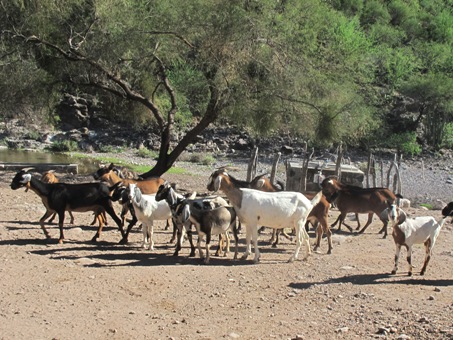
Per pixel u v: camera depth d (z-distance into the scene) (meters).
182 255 13.27
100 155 39.66
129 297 10.22
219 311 9.61
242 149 43.59
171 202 12.87
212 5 21.81
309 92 23.08
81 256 12.77
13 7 21.84
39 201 19.73
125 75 27.03
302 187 20.48
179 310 9.68
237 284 10.98
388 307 9.52
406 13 71.75
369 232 16.64
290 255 13.53
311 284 10.95
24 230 15.11
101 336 8.55
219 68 21.56
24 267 11.74
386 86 51.06
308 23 23.73
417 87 46.66
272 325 8.95
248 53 21.86
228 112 23.91
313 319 9.16
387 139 44.84
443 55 57.72
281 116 23.61
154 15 22.00
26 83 23.77
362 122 25.02
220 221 12.53
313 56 24.28
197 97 28.92
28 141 42.59
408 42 66.56
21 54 23.36
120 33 21.47
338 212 20.45
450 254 13.57
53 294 10.23
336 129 23.36
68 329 8.78
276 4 23.27
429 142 47.53
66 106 45.88
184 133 44.78
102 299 10.08
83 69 23.47
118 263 12.32
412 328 8.55
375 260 12.87
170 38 22.64
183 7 22.06
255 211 12.53
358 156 43.09
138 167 33.91
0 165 29.64
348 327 8.76
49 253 12.95
